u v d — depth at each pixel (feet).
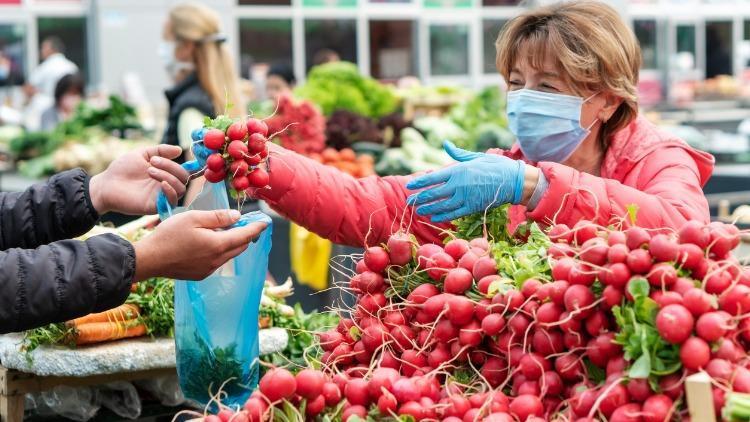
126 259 5.57
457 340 5.80
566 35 6.91
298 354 8.44
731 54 41.83
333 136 18.02
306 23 38.88
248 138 6.13
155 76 37.55
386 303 6.31
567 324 5.16
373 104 21.99
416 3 40.45
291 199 6.82
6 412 7.23
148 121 28.66
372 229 7.06
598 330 5.09
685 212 6.50
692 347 4.60
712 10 41.34
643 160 7.27
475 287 5.85
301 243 14.93
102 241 5.64
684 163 7.12
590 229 5.73
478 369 5.91
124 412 7.77
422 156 18.47
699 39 41.45
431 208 6.41
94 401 7.73
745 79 40.01
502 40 7.38
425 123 19.99
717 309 4.80
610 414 4.85
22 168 21.66
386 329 6.14
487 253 5.98
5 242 6.81
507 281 5.63
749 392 4.56
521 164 6.46
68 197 6.86
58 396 7.64
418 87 23.97
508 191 6.36
